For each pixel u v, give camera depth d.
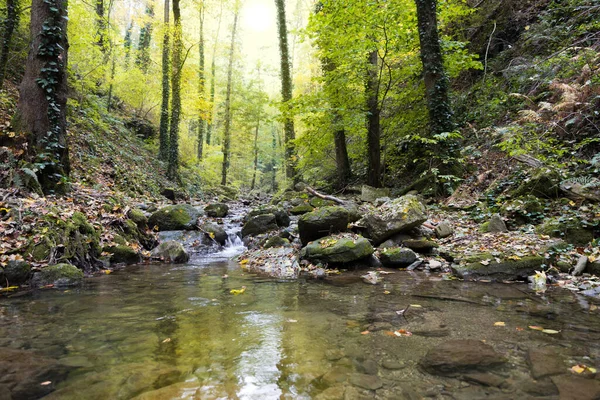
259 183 40.97
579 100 6.57
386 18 9.02
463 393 1.62
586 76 6.84
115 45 14.61
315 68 20.62
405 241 5.50
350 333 2.46
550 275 4.07
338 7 9.38
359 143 13.21
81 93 11.89
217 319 2.81
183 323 2.71
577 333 2.39
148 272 5.04
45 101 6.56
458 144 8.70
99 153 11.33
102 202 6.89
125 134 15.71
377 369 1.89
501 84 9.88
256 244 7.20
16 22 8.45
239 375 1.83
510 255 4.39
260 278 4.59
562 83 6.97
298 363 1.97
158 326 2.64
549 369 1.85
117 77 14.98
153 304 3.29
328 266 5.19
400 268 5.03
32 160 6.22
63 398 1.59
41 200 5.41
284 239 6.57
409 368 1.89
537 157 6.72
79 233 5.05
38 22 6.53
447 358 2.01
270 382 1.75
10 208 4.77
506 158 7.90
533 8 10.65
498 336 2.35
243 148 30.19
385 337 2.37
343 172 13.50
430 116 8.84
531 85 8.84
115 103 17.97
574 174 6.01
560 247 4.48
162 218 7.50
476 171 8.37
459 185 8.19
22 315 2.90
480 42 12.24
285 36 16.42
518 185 6.71
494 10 11.78
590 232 4.74
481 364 1.92
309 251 5.39
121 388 1.68
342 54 9.95
